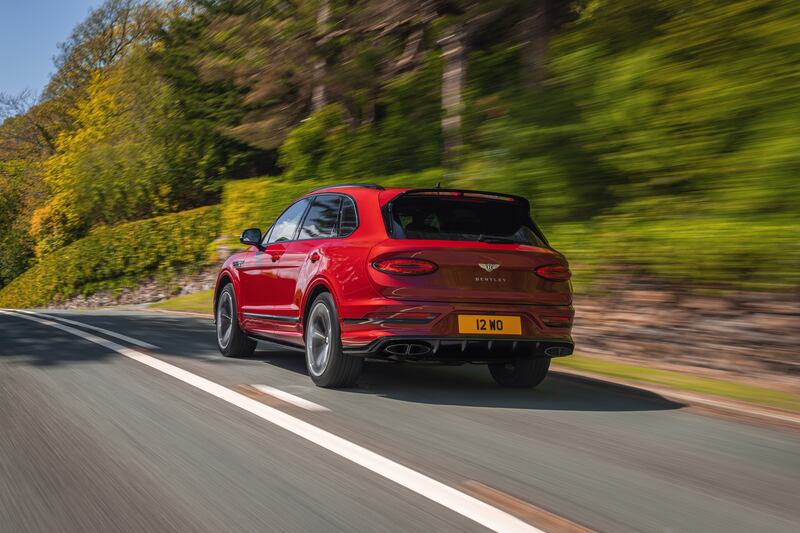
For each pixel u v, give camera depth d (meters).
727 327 8.13
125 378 6.85
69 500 3.64
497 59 14.48
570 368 8.41
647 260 8.95
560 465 4.44
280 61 19.30
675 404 6.57
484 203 6.80
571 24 13.22
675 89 10.05
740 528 3.49
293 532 3.28
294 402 5.95
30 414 5.38
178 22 31.42
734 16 9.64
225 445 4.62
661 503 3.81
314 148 20.22
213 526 3.33
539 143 11.30
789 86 8.91
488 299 6.29
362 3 16.23
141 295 30.23
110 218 37.34
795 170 8.32
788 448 5.10
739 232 8.16
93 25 49.16
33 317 13.98
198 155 32.53
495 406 6.17
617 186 10.77
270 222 20.69
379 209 6.52
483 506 3.64
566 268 6.68
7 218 50.06
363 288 6.25
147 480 3.94
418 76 17.39
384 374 7.70
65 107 49.66
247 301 8.23
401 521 3.42
